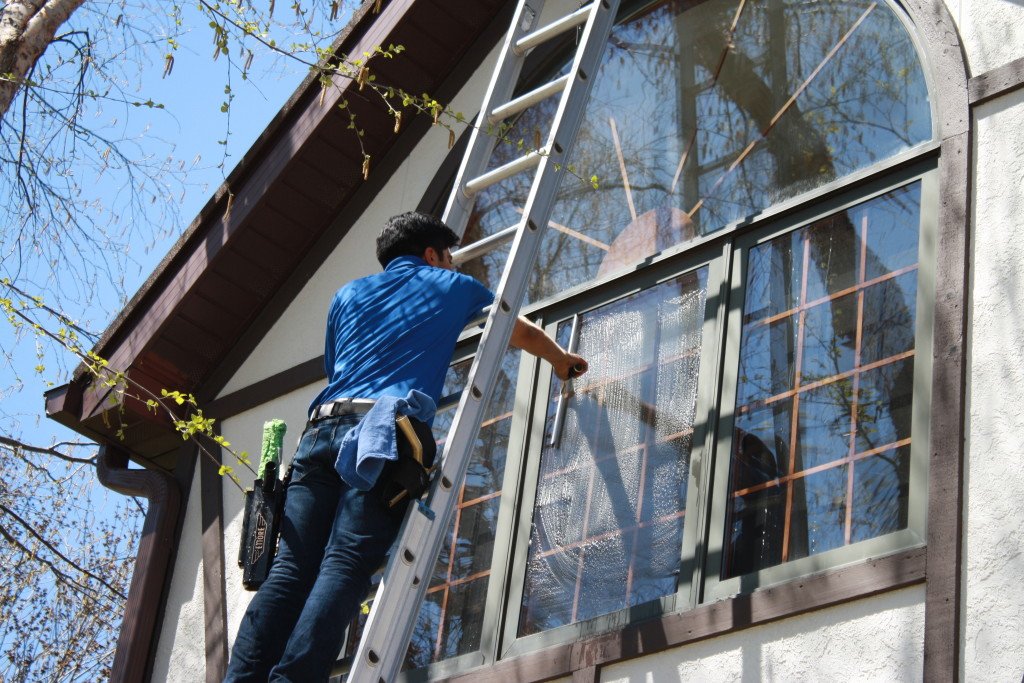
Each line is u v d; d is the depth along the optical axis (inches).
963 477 162.7
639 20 252.7
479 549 217.2
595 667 184.1
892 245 189.8
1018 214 175.3
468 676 199.5
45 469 390.3
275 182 269.3
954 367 169.5
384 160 278.1
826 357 189.2
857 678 158.9
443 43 274.8
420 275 161.8
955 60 195.0
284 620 145.3
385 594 140.4
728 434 192.7
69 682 418.6
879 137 203.5
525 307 235.0
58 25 229.0
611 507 202.4
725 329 203.0
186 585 260.2
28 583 408.8
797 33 225.6
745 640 171.6
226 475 266.4
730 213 218.2
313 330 271.6
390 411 143.0
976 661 151.0
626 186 237.0
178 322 275.1
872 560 164.6
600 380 217.0
